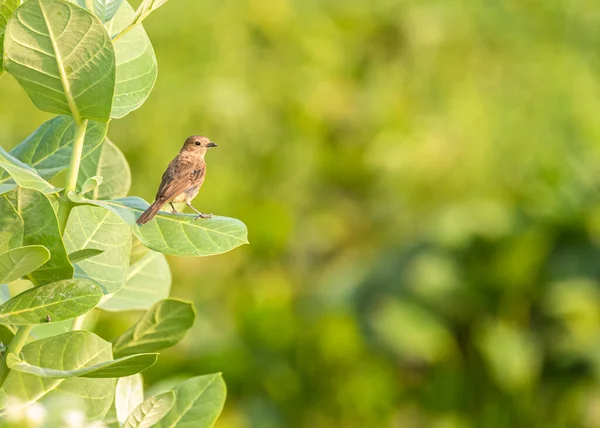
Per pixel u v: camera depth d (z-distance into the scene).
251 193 16.34
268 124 16.84
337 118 17.52
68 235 3.81
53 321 3.40
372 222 16.94
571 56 19.48
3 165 3.33
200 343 13.29
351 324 12.95
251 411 12.77
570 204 12.48
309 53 17.55
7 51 3.39
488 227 12.40
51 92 3.48
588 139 17.62
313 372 12.94
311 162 16.94
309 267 16.34
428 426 12.36
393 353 12.56
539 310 12.05
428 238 12.98
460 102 18.06
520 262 12.06
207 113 16.28
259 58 17.25
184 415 3.87
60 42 3.38
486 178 17.42
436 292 12.30
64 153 3.88
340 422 12.82
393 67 18.30
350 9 18.50
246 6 17.27
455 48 18.78
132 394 3.84
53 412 3.46
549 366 11.88
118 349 3.99
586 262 11.94
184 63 16.50
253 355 13.05
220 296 14.99
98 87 3.47
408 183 17.19
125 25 3.93
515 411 11.95
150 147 15.81
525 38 19.44
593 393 11.67
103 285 3.74
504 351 11.89
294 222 16.44
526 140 18.02
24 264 3.28
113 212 3.66
